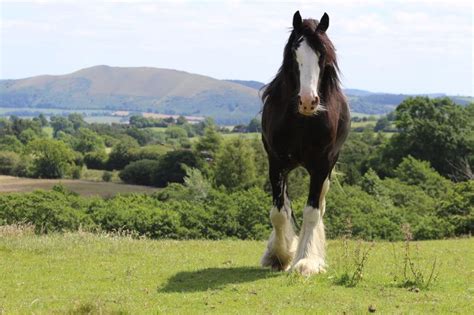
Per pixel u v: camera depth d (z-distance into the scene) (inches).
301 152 353.4
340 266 374.0
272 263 384.5
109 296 291.9
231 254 473.7
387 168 2146.9
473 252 501.4
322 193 397.7
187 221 801.6
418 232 868.0
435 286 316.2
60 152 2861.7
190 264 402.0
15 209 787.4
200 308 268.4
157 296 292.2
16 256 415.5
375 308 263.7
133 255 434.6
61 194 912.9
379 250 509.0
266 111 368.2
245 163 2180.1
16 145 3385.8
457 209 954.1
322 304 275.0
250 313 257.3
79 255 425.7
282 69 346.6
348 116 390.6
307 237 357.1
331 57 331.9
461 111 2207.2
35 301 278.5
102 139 3831.2
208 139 2684.5
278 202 371.9
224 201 856.3
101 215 801.6
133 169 2679.6
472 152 2134.6
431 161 2135.8
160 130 5615.2
